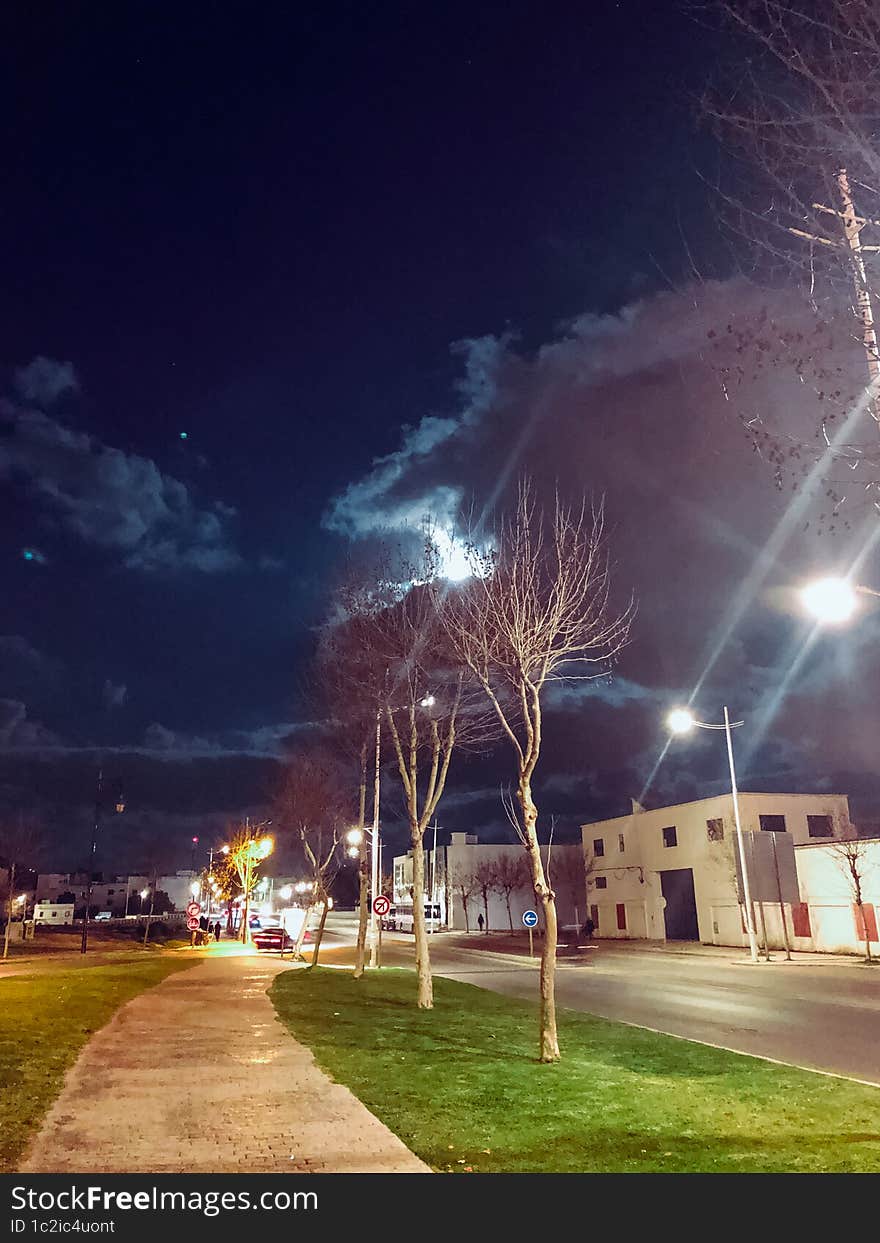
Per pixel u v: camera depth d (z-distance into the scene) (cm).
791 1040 1639
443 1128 840
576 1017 1812
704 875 5719
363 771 2883
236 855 5962
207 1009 1869
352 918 11200
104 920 10706
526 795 1296
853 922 4338
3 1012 1609
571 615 1367
